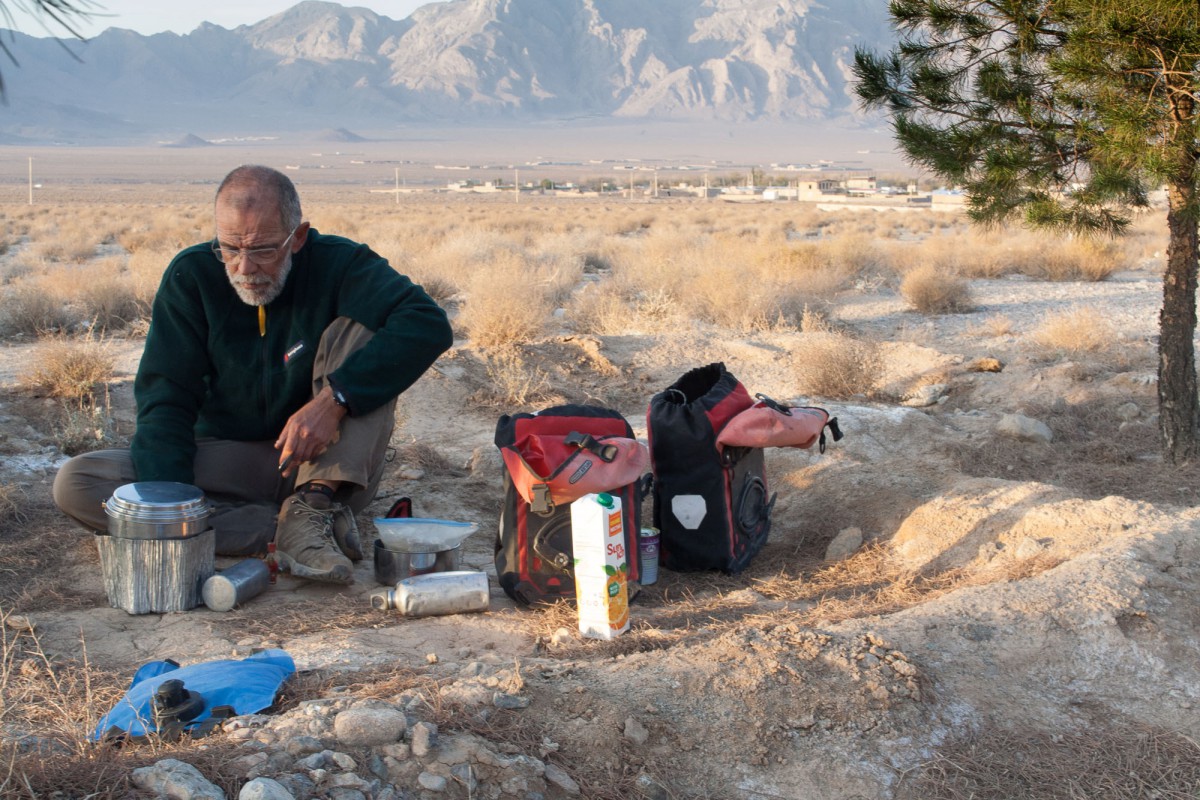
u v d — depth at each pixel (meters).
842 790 3.37
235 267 5.17
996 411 9.74
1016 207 7.44
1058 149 7.13
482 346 11.30
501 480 7.31
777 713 3.64
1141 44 6.21
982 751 3.61
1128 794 3.41
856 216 59.88
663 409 5.59
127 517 4.77
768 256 20.62
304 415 5.17
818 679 3.80
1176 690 4.04
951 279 16.89
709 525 5.57
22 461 7.29
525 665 3.96
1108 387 9.80
